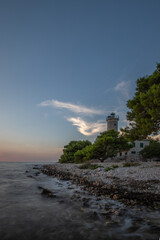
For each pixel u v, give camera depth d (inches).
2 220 187.8
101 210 225.9
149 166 634.8
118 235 151.7
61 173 833.5
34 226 171.3
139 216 201.8
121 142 1320.1
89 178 554.3
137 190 350.6
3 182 533.6
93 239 143.5
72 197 302.8
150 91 501.7
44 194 332.8
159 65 580.1
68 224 177.2
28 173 940.6
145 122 525.3
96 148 1305.4
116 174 537.0
